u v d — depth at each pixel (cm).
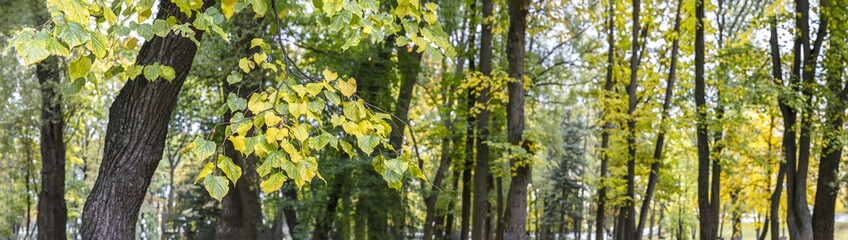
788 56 1603
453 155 2061
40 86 1650
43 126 1797
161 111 435
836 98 1380
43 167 1819
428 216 2108
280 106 310
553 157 2703
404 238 1898
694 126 1549
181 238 2219
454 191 2245
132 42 406
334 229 1639
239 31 1341
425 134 1959
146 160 436
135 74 344
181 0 300
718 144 1652
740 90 1441
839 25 1396
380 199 1630
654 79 1700
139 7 292
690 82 1762
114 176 432
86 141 2877
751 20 1559
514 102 1238
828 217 1443
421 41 315
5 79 1584
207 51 1309
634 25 1593
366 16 315
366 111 325
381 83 1647
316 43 1614
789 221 1425
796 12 1423
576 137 3806
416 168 326
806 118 1381
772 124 2152
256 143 294
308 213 1611
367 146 307
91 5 277
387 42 1736
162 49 425
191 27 418
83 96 1828
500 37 2131
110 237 429
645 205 1625
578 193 3700
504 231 1989
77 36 234
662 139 1616
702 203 1550
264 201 1705
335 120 311
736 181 2414
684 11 1664
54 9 237
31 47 224
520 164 1194
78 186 2406
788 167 1430
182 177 3628
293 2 388
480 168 1491
